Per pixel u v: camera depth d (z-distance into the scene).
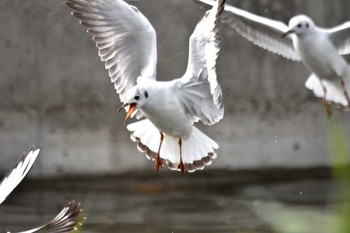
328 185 14.23
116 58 8.13
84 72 14.77
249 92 15.06
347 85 10.80
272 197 13.35
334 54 10.60
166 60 14.80
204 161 8.23
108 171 14.69
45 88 14.78
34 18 14.71
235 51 14.98
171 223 11.45
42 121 14.77
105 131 14.75
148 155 8.30
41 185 14.48
